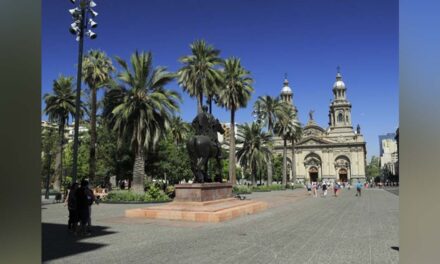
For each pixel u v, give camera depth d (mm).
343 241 10531
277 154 118188
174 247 9586
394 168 107500
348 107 123125
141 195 27938
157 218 16422
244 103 41000
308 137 119625
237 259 8117
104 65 35062
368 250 9172
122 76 28406
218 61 38250
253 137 61594
